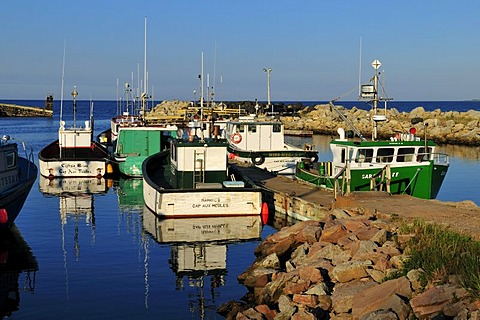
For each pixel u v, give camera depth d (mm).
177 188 25031
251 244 20719
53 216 26062
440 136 70938
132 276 16953
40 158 38281
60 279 16625
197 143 25156
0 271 17469
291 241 17906
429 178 24188
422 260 12664
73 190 33750
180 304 14594
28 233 22578
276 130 37375
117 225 23984
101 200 30469
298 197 24500
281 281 14070
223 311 13992
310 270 13898
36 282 16359
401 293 11477
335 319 11523
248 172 33656
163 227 22953
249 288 15742
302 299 12352
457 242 13406
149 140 40625
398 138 26469
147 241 21156
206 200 23828
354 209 19438
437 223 16281
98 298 15016
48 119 135125
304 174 29328
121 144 40469
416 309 10695
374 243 14562
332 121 92250
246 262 18438
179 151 25078
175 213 23766
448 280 11391
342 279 13258
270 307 13352
